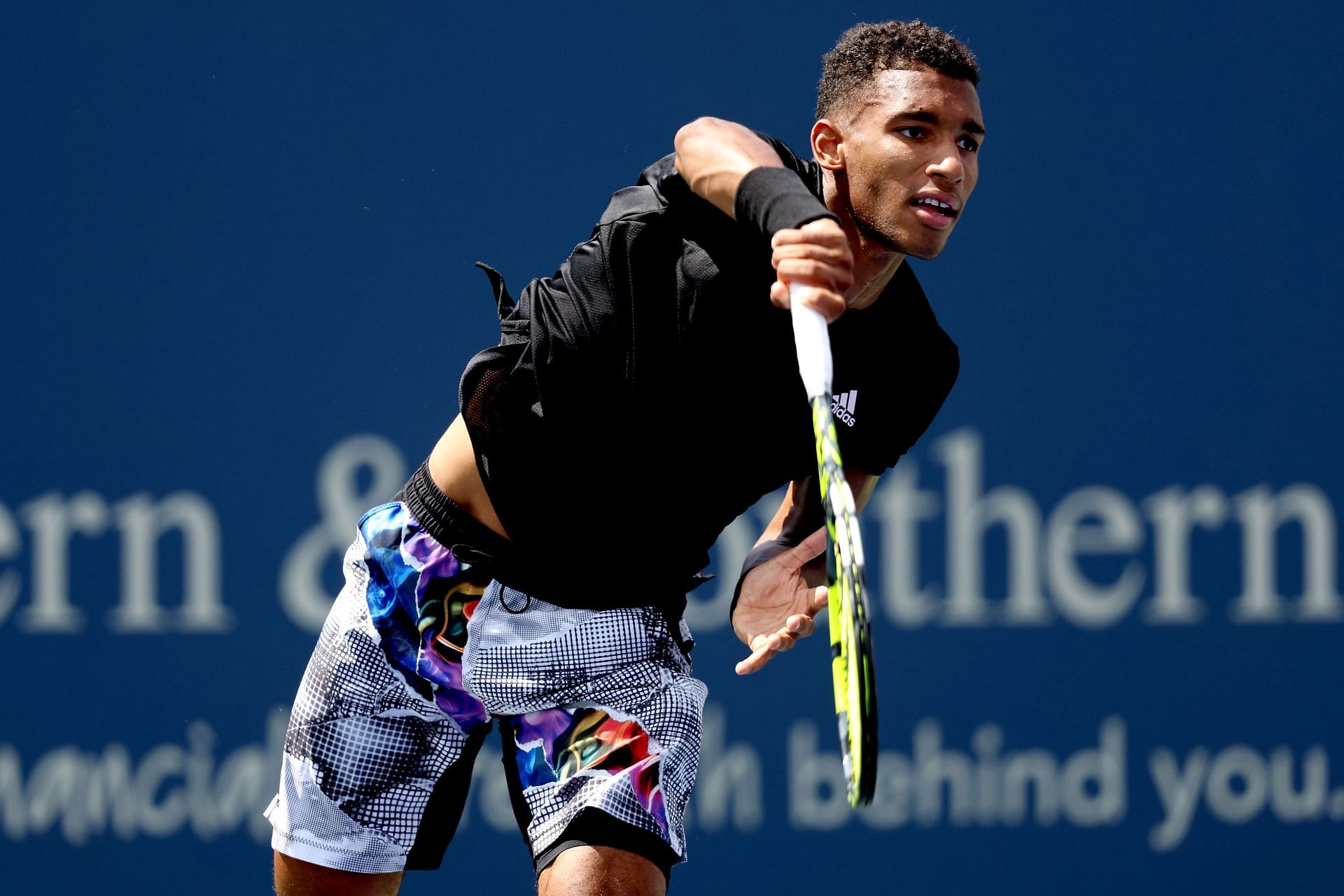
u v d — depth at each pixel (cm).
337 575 1661
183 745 1633
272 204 1658
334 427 1662
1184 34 1830
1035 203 1803
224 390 1647
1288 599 1841
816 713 1747
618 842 773
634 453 771
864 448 861
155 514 1631
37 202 1614
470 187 1689
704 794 1720
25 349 1611
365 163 1675
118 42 1634
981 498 1786
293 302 1661
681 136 731
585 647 816
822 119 754
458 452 827
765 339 736
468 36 1695
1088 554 1803
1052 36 1806
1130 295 1819
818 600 871
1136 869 1798
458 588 829
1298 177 1848
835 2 1752
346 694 862
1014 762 1780
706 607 1733
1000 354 1794
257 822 1642
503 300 806
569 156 1708
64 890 1609
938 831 1761
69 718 1614
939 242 732
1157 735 1809
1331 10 1856
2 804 1600
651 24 1723
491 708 835
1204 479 1827
